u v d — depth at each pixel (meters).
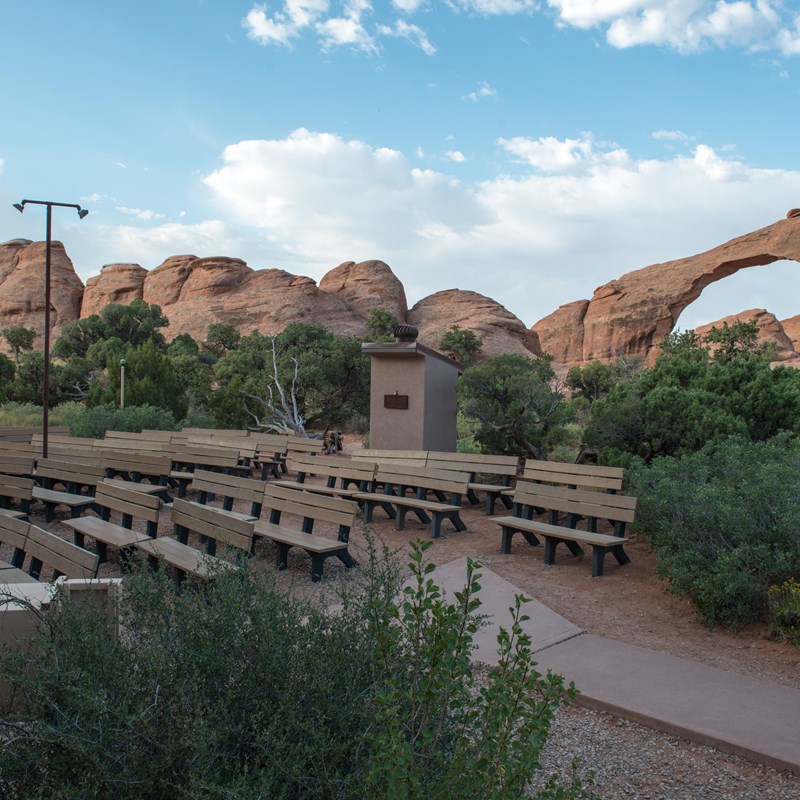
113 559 7.33
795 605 4.99
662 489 6.62
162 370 22.11
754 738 3.54
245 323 92.38
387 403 12.15
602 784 3.22
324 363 21.72
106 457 10.84
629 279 121.31
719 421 8.83
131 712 2.23
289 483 10.52
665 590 6.14
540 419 12.08
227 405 22.06
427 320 108.12
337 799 2.18
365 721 2.46
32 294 101.69
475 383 12.18
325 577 6.62
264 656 2.56
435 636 2.29
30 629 3.65
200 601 2.80
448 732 2.48
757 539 5.67
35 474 10.23
